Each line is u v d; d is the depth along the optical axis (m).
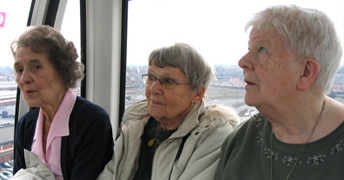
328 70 0.72
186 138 1.17
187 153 1.11
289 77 0.73
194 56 1.12
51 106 1.34
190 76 1.12
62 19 2.13
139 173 1.25
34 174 1.27
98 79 2.21
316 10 0.73
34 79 1.24
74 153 1.32
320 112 0.77
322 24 0.69
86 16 2.13
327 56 0.70
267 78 0.75
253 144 0.92
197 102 1.21
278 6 0.76
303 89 0.73
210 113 1.19
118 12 2.13
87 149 1.30
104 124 1.37
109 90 2.21
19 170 1.34
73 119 1.35
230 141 0.99
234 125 1.20
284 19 0.72
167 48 1.13
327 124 0.75
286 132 0.82
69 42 1.36
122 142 1.30
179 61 1.10
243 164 0.90
